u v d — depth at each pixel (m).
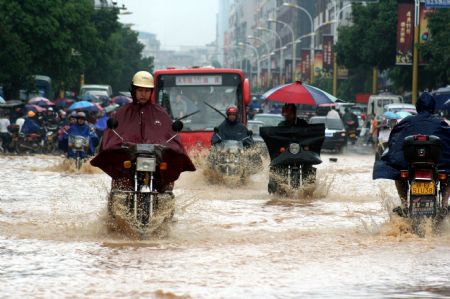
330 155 83.50
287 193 34.12
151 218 21.89
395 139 23.00
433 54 104.44
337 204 31.66
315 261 18.19
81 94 153.50
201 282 15.80
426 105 23.05
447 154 22.45
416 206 21.92
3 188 37.81
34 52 109.62
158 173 22.67
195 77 54.16
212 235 22.56
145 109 23.14
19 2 107.81
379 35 129.75
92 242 21.20
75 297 14.43
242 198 33.94
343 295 14.59
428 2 78.31
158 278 16.22
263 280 16.02
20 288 15.22
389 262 18.03
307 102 36.94
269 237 22.14
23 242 21.08
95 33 126.12
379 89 173.62
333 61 172.25
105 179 44.50
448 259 18.41
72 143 51.09
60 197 33.38
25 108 90.75
